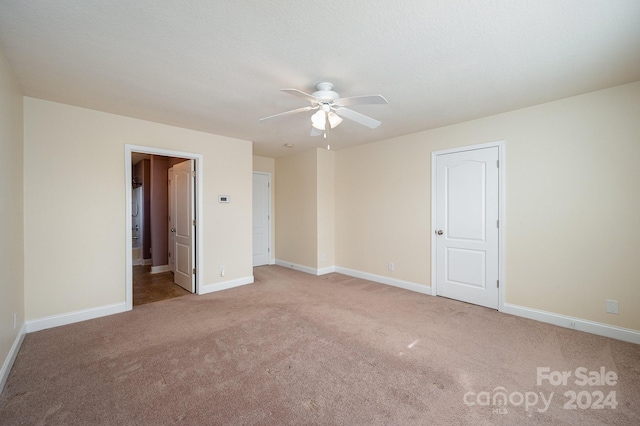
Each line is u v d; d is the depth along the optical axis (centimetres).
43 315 288
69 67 226
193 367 219
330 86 250
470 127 358
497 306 340
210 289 420
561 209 293
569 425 161
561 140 292
